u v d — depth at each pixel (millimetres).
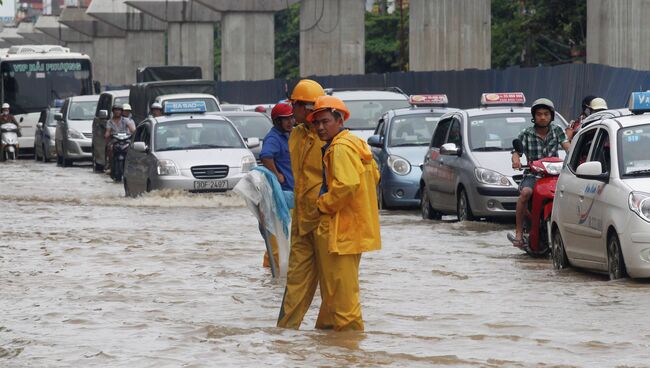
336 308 11750
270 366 9961
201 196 30203
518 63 85188
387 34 114625
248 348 10812
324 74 76625
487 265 17906
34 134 64500
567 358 10297
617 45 46219
